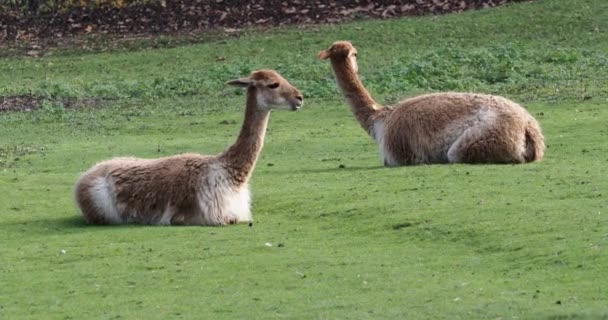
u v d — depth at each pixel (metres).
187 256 38.12
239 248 38.91
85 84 92.25
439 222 40.34
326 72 89.62
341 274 35.12
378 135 53.19
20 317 32.31
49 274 36.75
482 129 50.34
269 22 112.56
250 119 43.25
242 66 93.50
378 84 83.69
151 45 108.25
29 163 61.44
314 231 41.28
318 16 113.00
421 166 50.69
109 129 74.25
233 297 33.25
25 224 44.22
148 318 31.64
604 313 29.33
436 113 51.38
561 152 53.72
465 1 113.81
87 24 114.56
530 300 31.14
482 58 87.69
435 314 30.41
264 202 46.44
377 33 105.00
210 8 115.62
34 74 100.31
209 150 64.25
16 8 117.38
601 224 37.72
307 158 58.97
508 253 36.31
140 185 43.47
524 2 111.62
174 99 85.62
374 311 31.03
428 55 90.38
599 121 63.81
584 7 107.62
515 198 42.75
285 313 31.34
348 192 46.50
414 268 35.47
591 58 89.38
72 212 46.53
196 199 42.88
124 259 38.12
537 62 88.75
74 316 32.22
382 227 40.91
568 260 34.47
